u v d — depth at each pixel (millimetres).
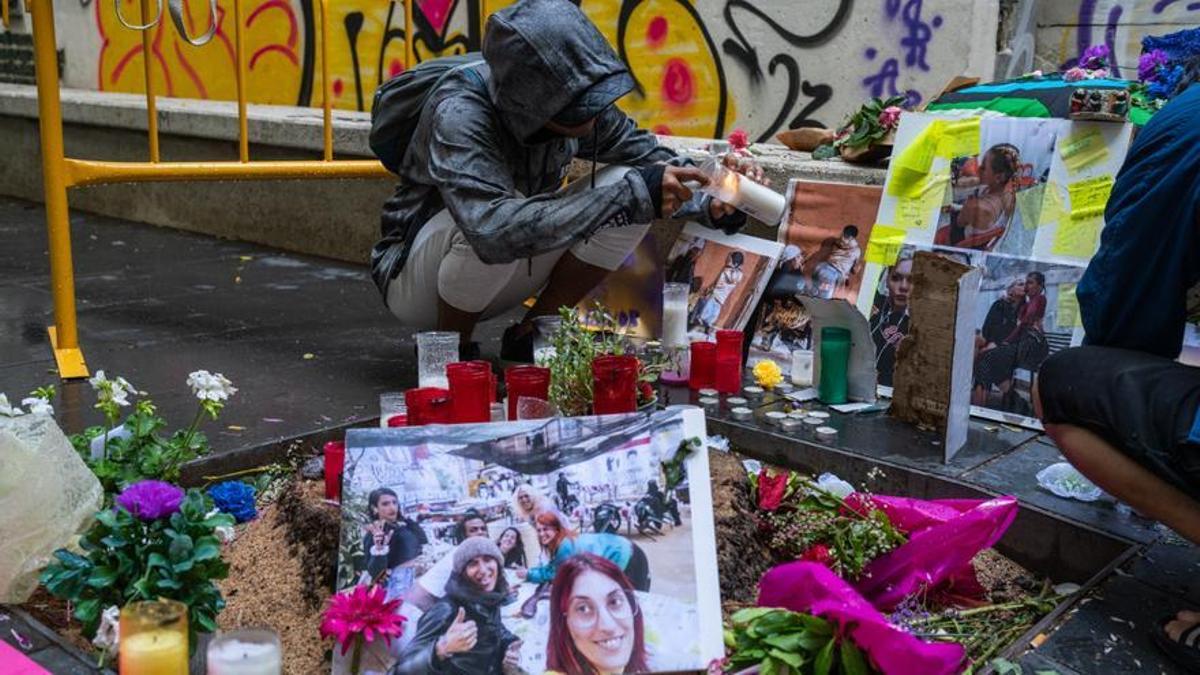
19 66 9094
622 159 3771
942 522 2523
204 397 2863
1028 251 3469
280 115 6449
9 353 4020
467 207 3236
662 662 2115
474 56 3611
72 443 2822
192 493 2254
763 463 3266
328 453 2576
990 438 3260
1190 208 2152
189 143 6867
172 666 1778
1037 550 2760
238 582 2559
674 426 2279
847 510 2664
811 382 3672
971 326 3115
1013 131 3549
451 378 2611
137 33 8180
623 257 3734
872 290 3756
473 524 2209
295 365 3941
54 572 2166
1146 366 2256
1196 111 2242
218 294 5148
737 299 3973
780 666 2062
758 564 2619
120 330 4410
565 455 2266
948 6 4777
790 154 4551
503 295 3748
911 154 3740
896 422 3352
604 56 3166
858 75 5117
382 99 3566
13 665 2016
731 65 5535
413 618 2129
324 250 6164
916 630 2404
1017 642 2238
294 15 7223
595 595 2156
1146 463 2219
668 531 2213
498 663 2098
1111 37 4852
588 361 2895
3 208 7801
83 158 7617
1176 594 2389
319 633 2320
